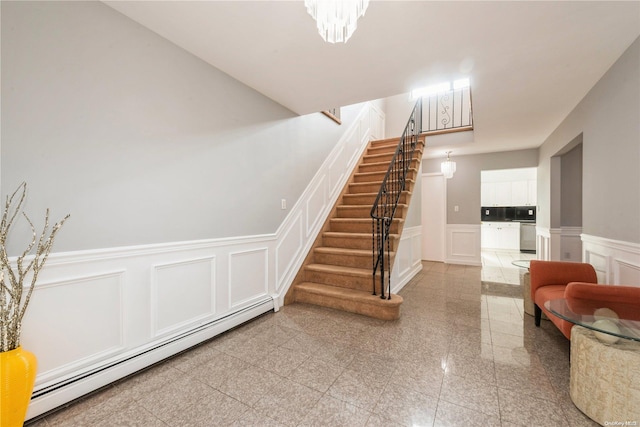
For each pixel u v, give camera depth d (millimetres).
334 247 4004
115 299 1861
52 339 1584
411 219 4617
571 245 4414
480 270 5344
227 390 1762
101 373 1751
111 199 1828
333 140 4551
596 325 1493
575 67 2438
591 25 1888
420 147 5039
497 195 8453
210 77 2455
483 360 2094
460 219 6008
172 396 1704
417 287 4129
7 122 1427
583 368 1550
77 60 1668
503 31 1952
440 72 2537
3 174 1419
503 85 2779
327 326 2736
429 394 1709
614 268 2402
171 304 2189
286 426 1463
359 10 1323
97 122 1758
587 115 2949
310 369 1994
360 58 2312
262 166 3055
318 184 4094
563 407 1595
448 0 1647
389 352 2225
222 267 2600
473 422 1478
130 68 1914
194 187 2344
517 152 5512
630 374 1378
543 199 4930
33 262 1369
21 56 1464
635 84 2080
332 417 1524
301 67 2471
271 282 3186
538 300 2586
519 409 1575
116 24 1835
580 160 4348
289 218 3475
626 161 2209
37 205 1525
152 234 2055
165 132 2129
